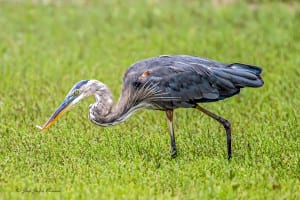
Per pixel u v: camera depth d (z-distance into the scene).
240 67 13.07
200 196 11.15
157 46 21.11
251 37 22.00
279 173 12.26
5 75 18.67
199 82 12.81
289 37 21.66
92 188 11.51
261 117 15.42
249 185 11.70
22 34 22.55
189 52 20.52
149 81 12.75
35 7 25.19
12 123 15.19
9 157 13.23
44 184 11.80
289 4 25.39
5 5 25.47
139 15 24.27
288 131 14.37
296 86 17.30
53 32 22.77
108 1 25.92
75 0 26.08
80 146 13.73
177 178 11.96
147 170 12.48
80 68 19.25
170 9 24.77
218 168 12.41
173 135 13.22
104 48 21.11
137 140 13.94
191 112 15.79
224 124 12.95
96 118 12.91
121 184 11.81
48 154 13.45
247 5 25.11
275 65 19.14
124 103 12.87
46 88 17.56
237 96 16.84
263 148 13.45
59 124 15.06
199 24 23.56
